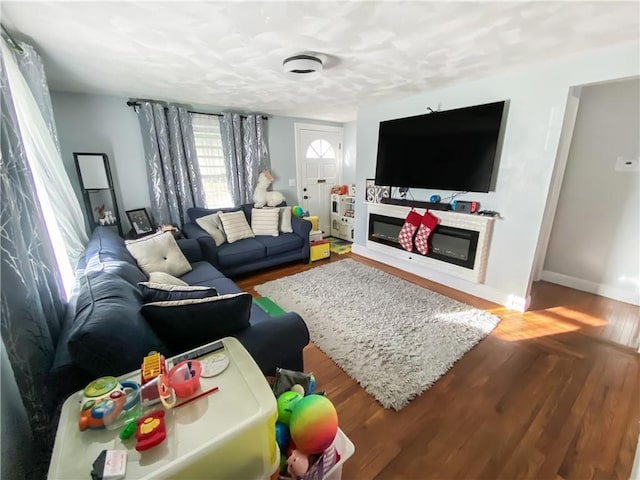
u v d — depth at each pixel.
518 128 2.37
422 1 1.27
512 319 2.43
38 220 1.18
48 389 0.93
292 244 3.66
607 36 1.67
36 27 1.46
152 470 0.62
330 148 5.10
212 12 1.35
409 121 3.07
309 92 2.92
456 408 1.57
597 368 1.85
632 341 2.12
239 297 1.21
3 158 0.98
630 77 1.80
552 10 1.36
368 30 1.55
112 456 0.63
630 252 2.66
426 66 2.16
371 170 3.78
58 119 2.79
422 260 3.21
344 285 3.12
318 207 5.18
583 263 2.96
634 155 2.54
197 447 0.67
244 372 0.89
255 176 4.13
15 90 1.50
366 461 1.30
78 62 2.00
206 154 3.68
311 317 2.48
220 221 3.50
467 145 2.66
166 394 0.75
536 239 2.40
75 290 1.42
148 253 2.26
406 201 3.31
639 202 2.57
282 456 0.96
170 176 3.36
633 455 1.30
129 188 3.26
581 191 2.86
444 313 2.52
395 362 1.91
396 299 2.78
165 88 2.72
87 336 0.91
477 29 1.56
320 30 1.55
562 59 2.05
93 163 2.89
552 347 2.06
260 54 1.88
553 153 2.21
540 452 1.33
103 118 3.00
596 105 2.66
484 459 1.30
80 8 1.29
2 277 0.88
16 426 0.82
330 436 0.94
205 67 2.13
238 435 0.71
